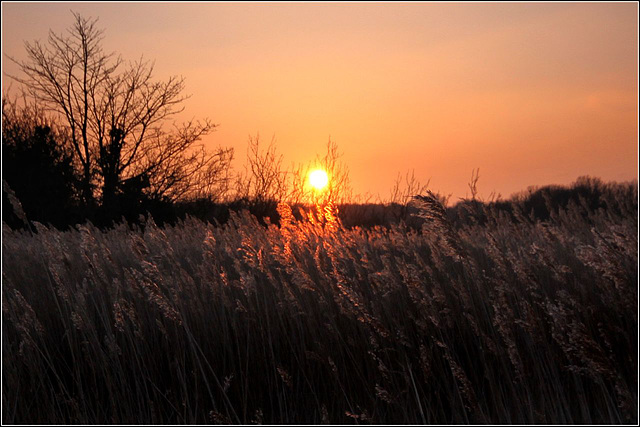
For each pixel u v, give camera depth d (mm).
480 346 5977
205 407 6242
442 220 6164
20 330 7027
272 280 6578
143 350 6801
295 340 6582
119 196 27703
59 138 30000
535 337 5594
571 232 10875
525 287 6793
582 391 5395
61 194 26750
